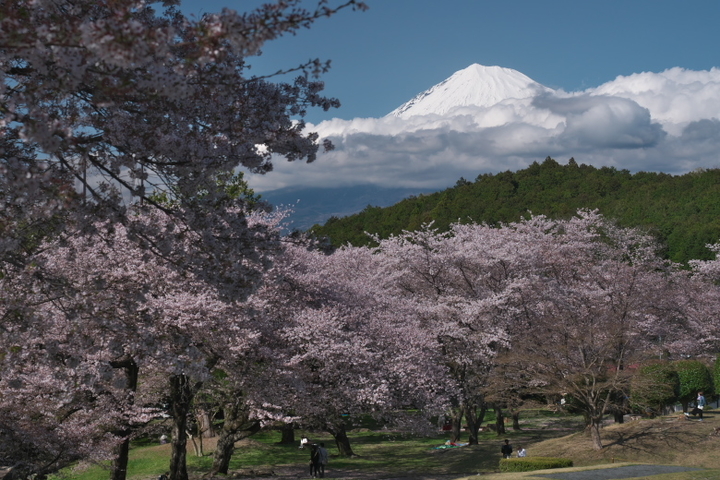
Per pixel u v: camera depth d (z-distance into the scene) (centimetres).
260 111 963
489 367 3098
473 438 3247
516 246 3409
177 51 884
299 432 4022
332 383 2264
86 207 837
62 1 742
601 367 2691
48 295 928
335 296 2481
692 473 1820
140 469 2720
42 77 764
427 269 3441
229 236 918
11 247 792
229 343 1889
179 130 904
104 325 947
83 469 1953
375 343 2450
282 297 2314
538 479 1806
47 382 1395
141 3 649
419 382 2427
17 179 681
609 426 2898
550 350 2684
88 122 907
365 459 3062
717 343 4344
